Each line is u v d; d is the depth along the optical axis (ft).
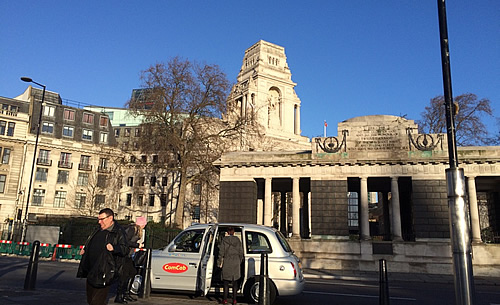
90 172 252.21
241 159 131.44
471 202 112.68
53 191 237.66
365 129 123.75
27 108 248.93
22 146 231.91
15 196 222.69
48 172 238.27
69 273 68.08
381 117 124.36
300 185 146.20
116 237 25.96
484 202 189.78
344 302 48.37
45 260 97.60
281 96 339.57
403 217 144.77
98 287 24.49
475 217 112.16
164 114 154.81
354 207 291.38
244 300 44.75
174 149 152.56
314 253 118.01
